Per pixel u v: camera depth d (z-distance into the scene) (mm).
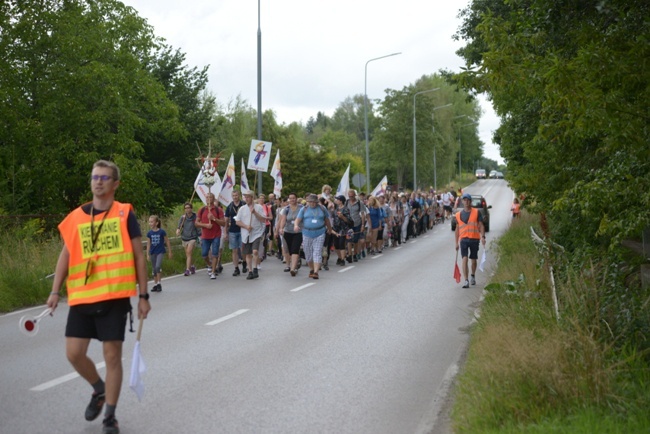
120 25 29469
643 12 7277
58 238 17766
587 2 7785
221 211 16516
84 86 26297
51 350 8469
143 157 38406
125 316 5320
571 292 7754
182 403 6254
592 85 7121
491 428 5062
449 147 98188
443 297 13078
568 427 4777
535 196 18422
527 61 7668
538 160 16125
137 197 28062
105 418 5312
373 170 91875
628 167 8195
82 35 26594
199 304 12211
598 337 6789
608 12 7328
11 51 25531
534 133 16625
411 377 7238
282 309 11648
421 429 5570
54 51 26125
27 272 13391
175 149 39562
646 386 5820
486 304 10359
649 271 10336
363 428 5602
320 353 8336
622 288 8586
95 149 27203
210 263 17031
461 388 6039
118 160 27062
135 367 5348
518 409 5246
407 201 29531
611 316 7398
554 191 15953
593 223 13031
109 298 5203
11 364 7695
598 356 5680
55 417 5750
